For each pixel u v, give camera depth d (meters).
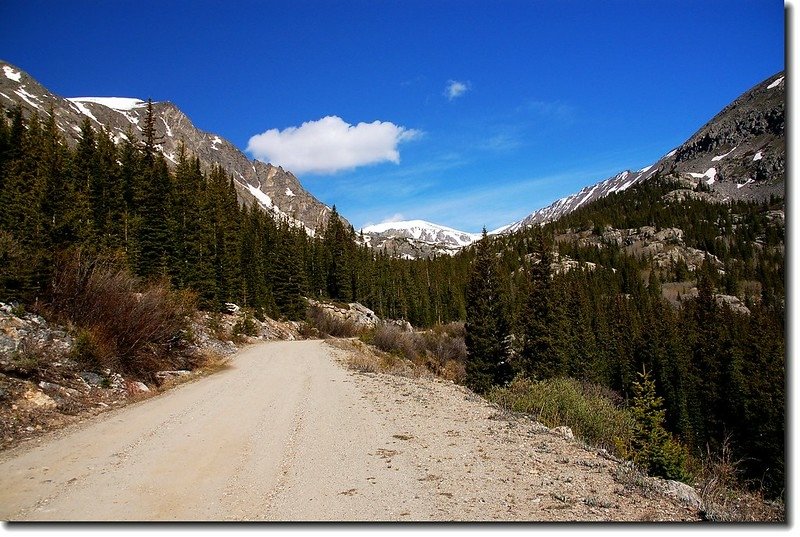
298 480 6.06
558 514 4.90
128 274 16.05
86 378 11.55
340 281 81.12
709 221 176.62
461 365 41.22
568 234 197.12
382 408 10.86
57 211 18.89
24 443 7.75
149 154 46.03
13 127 33.34
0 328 10.89
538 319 39.59
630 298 102.62
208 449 7.54
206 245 42.19
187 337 18.62
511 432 8.53
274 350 28.69
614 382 50.47
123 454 7.21
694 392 39.28
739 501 6.16
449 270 120.44
